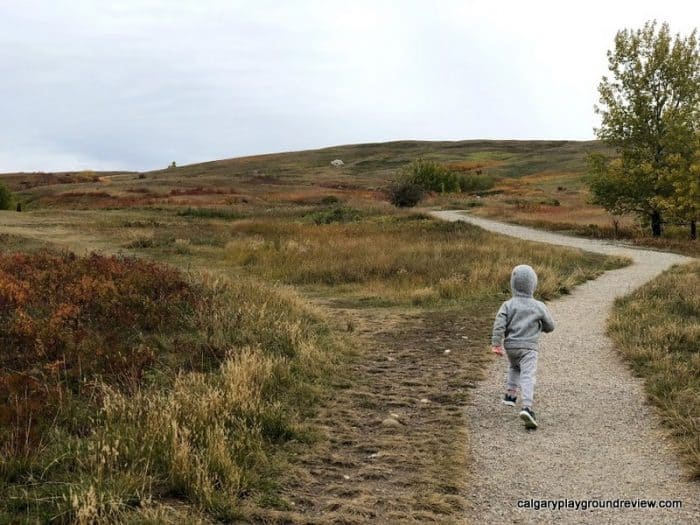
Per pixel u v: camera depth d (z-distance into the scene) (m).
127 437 4.96
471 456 5.23
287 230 29.41
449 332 10.43
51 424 5.39
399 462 5.11
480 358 8.63
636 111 28.27
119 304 9.16
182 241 25.19
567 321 10.97
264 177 93.69
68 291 9.70
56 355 7.23
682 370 7.14
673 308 10.91
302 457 5.18
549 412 6.33
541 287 13.55
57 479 4.43
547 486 4.65
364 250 20.44
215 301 10.02
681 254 23.05
